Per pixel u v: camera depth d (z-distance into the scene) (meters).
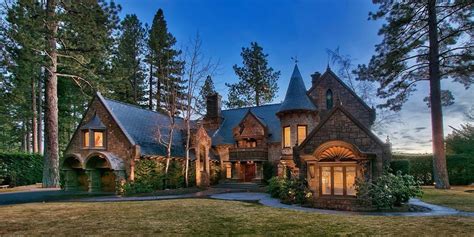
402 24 24.81
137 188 23.28
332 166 14.28
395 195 13.05
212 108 36.38
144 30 49.47
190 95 28.98
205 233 8.30
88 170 24.91
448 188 22.41
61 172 26.64
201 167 30.47
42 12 25.14
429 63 23.80
